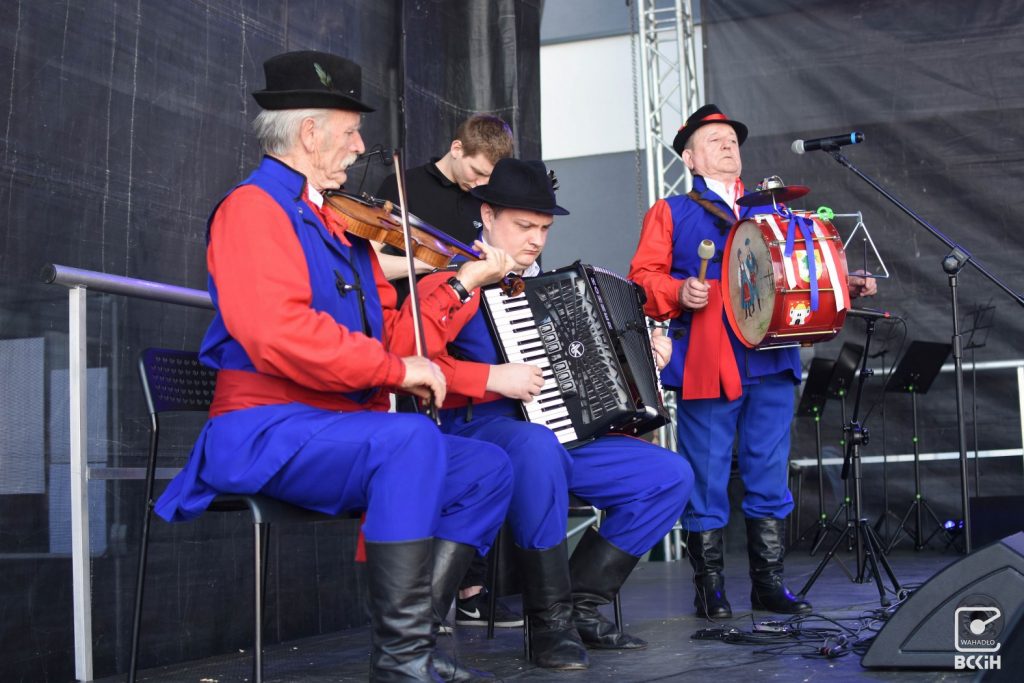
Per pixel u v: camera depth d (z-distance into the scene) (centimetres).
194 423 350
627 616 418
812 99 743
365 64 445
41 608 290
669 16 907
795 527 746
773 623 354
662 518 316
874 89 735
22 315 292
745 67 754
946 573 260
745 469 411
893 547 713
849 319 739
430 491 224
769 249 368
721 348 395
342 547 412
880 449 734
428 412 238
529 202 298
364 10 445
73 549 290
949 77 725
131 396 329
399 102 465
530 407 299
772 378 402
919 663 262
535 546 289
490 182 306
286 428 223
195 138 356
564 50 985
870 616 373
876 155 733
